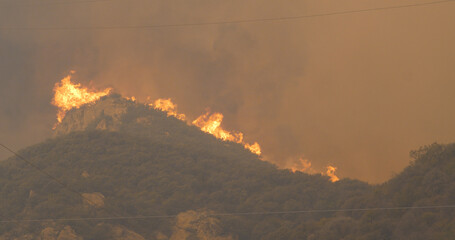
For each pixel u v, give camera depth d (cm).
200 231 18675
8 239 16562
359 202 15738
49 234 16338
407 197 13050
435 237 10394
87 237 16700
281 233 16125
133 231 18138
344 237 13012
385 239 11838
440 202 11756
